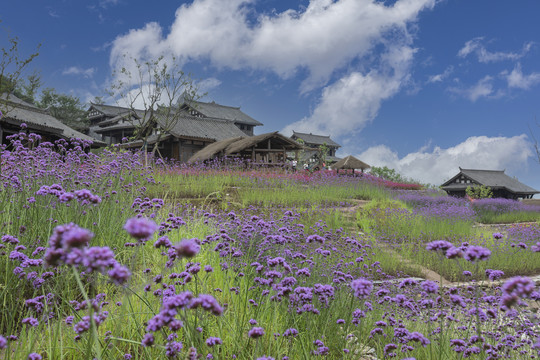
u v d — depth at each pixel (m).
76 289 4.00
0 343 1.83
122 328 3.33
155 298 3.71
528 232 12.99
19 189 5.26
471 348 3.29
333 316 3.96
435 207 18.53
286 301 4.11
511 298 2.11
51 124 29.53
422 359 3.66
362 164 38.88
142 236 1.39
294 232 7.41
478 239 11.77
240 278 4.53
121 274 1.50
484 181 49.53
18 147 7.08
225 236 4.27
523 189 51.62
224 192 13.63
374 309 4.90
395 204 17.95
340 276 4.46
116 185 7.55
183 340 2.90
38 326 2.96
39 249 3.57
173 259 3.11
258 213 11.27
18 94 33.28
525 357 3.91
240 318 3.59
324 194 16.75
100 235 5.27
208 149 32.34
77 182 6.29
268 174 18.14
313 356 3.10
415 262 9.66
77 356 2.96
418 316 4.93
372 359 3.64
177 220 4.22
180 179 14.09
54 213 5.19
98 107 65.56
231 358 3.11
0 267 4.17
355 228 12.22
